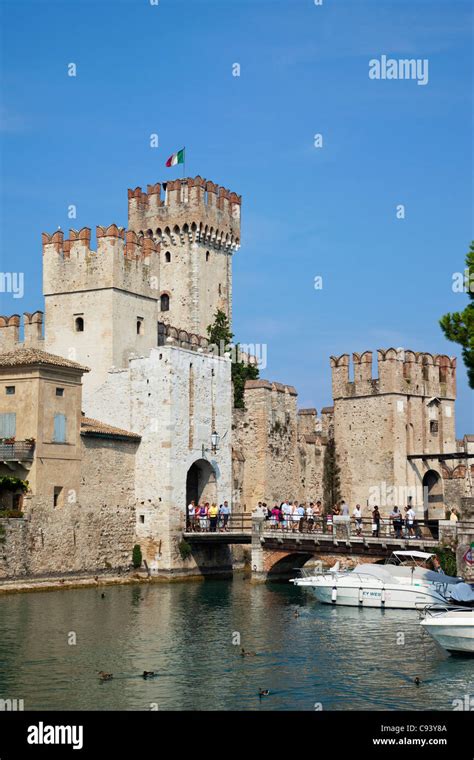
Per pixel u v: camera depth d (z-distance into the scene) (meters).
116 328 77.19
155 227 101.19
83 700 35.59
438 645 43.94
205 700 35.66
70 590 64.31
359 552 66.56
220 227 102.88
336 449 91.56
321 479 92.38
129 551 71.69
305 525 76.44
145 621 51.59
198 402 75.81
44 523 63.94
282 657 42.47
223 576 76.38
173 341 85.62
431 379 91.44
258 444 86.25
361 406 90.19
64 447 66.00
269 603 59.31
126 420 74.31
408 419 89.12
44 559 63.91
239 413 86.81
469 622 42.19
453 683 37.97
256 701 35.62
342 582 58.22
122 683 37.81
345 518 67.19
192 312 99.50
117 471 71.25
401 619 53.09
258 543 70.75
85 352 77.50
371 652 43.59
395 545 64.75
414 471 88.81
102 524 69.19
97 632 47.97
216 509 75.25
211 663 41.25
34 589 62.31
